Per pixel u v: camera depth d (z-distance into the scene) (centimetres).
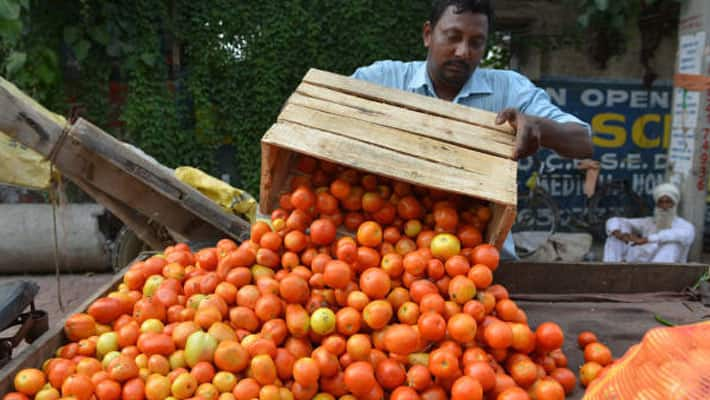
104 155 277
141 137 766
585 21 738
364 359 175
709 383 102
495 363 179
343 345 178
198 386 169
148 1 738
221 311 191
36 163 468
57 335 196
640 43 838
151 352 178
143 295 222
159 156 773
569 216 858
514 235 758
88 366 177
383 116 205
